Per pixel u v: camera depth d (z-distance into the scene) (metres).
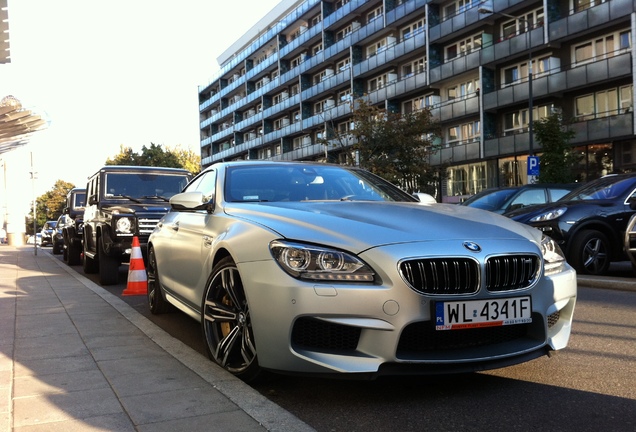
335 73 50.53
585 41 28.50
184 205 4.33
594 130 27.17
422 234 3.13
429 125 29.88
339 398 3.19
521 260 3.17
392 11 41.06
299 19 55.78
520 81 32.22
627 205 8.27
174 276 4.91
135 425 2.68
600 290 7.07
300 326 2.98
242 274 3.25
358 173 5.03
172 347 4.22
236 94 75.00
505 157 33.22
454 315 2.93
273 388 3.37
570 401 3.08
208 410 2.86
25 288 8.18
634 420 2.80
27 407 2.94
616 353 4.06
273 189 4.36
